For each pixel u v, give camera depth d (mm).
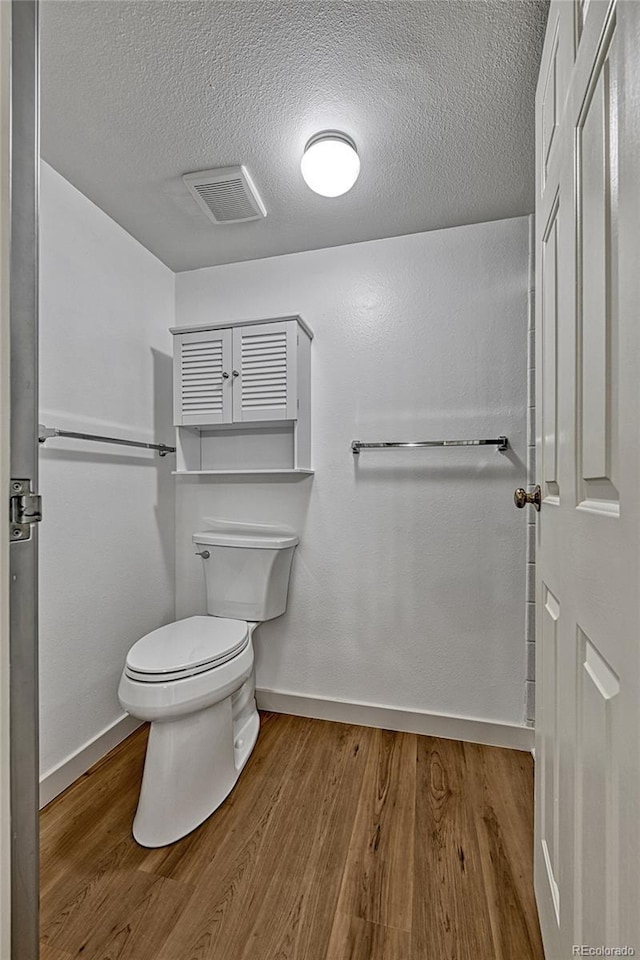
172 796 1294
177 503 2182
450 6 983
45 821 1352
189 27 1031
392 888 1123
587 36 628
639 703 441
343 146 1327
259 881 1144
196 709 1342
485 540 1782
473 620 1793
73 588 1568
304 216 1743
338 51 1088
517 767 1609
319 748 1729
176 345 1960
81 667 1596
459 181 1549
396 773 1571
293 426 1996
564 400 784
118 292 1805
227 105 1246
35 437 538
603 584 565
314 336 1982
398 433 1882
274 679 2027
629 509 474
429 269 1849
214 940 999
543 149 982
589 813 613
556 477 855
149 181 1555
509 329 1763
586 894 622
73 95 1213
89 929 1022
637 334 452
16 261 514
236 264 2094
